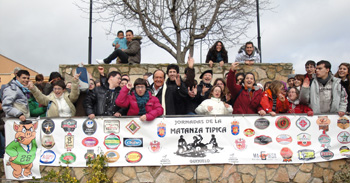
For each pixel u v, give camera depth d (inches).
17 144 209.0
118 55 329.7
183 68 319.0
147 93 209.3
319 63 219.6
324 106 221.8
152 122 206.7
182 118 207.6
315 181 209.0
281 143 210.2
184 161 204.5
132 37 355.6
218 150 207.5
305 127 212.5
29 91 228.7
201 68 318.3
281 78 318.3
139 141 205.6
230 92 227.0
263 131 210.4
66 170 200.8
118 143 205.6
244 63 317.1
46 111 223.1
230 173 205.9
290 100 241.0
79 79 219.0
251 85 220.7
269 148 209.5
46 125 209.0
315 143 212.4
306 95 218.2
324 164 211.5
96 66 321.7
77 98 220.4
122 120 206.4
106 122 206.4
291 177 208.2
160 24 444.1
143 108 206.7
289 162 208.5
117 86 223.6
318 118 214.2
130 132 205.9
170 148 206.1
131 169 203.9
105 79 239.8
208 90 237.1
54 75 248.1
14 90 215.0
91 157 204.2
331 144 213.3
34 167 205.8
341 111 215.6
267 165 208.4
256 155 207.8
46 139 208.5
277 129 211.2
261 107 217.2
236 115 209.8
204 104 221.6
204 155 206.2
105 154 204.2
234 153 207.5
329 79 220.4
